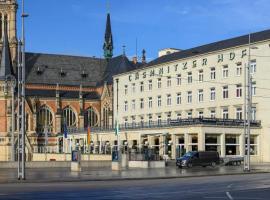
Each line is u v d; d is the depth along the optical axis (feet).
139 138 346.74
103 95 497.87
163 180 153.69
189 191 108.47
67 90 511.81
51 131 481.87
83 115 496.23
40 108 481.87
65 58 539.29
